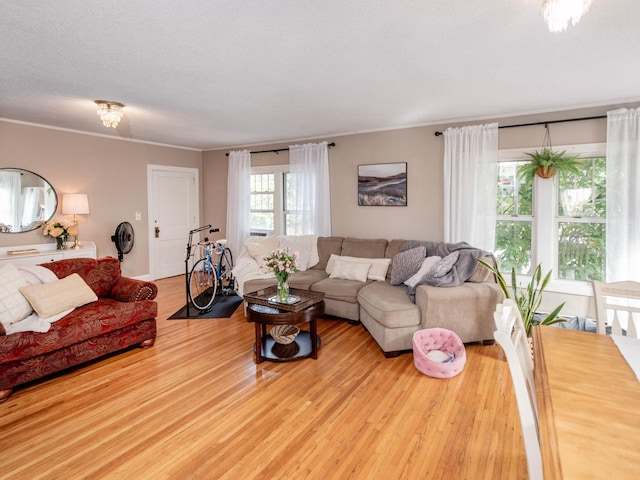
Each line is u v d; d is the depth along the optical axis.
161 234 6.15
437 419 2.21
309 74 2.80
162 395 2.50
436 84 3.07
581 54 2.45
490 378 2.70
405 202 4.71
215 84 3.04
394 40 2.22
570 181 3.87
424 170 4.57
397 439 2.02
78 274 3.34
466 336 3.19
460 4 1.82
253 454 1.91
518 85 3.10
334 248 4.76
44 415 2.27
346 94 3.33
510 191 4.18
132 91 3.22
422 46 2.31
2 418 2.23
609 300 3.58
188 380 2.71
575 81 3.00
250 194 6.23
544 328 1.78
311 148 5.32
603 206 3.73
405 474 1.77
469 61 2.56
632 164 3.42
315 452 1.93
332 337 3.55
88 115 4.12
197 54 2.42
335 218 5.29
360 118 4.28
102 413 2.29
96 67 2.65
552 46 2.32
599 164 3.72
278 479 1.74
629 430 0.97
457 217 4.26
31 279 3.04
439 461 1.85
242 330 3.78
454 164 4.24
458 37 2.19
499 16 1.94
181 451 1.94
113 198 5.45
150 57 2.47
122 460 1.87
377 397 2.46
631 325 1.87
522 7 1.85
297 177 5.48
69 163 4.92
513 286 3.45
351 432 2.09
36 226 4.61
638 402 1.11
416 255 3.85
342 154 5.16
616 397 1.14
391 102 3.60
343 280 4.14
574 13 1.54
